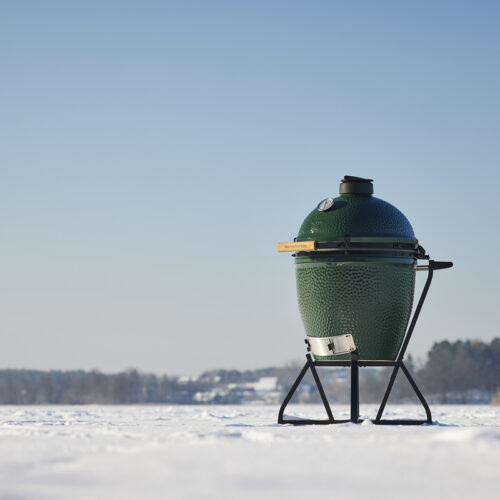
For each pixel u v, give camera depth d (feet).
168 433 28.02
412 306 35.70
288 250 34.47
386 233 34.06
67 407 82.12
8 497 15.79
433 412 60.08
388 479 17.71
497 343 332.19
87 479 17.84
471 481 17.48
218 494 16.10
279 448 22.74
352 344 34.06
